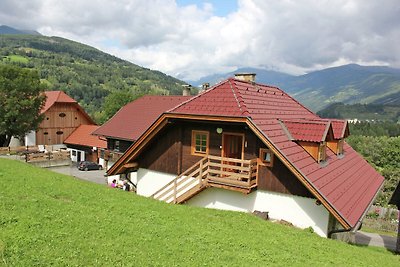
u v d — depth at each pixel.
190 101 19.12
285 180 16.69
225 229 13.13
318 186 15.23
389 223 36.41
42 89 47.41
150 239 10.41
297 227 16.38
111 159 40.75
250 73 23.20
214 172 17.81
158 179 20.97
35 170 18.92
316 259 11.66
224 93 18.78
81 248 8.98
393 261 14.33
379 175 25.61
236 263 9.89
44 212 11.00
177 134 19.98
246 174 17.09
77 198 13.87
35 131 54.09
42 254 8.28
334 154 21.53
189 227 12.49
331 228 16.23
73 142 57.25
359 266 11.91
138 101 43.94
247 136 17.66
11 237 8.73
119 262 8.64
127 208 13.60
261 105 19.28
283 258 10.96
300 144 18.02
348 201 16.19
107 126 41.69
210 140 18.92
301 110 24.17
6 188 13.12
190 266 9.13
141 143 20.42
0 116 44.53
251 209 17.59
